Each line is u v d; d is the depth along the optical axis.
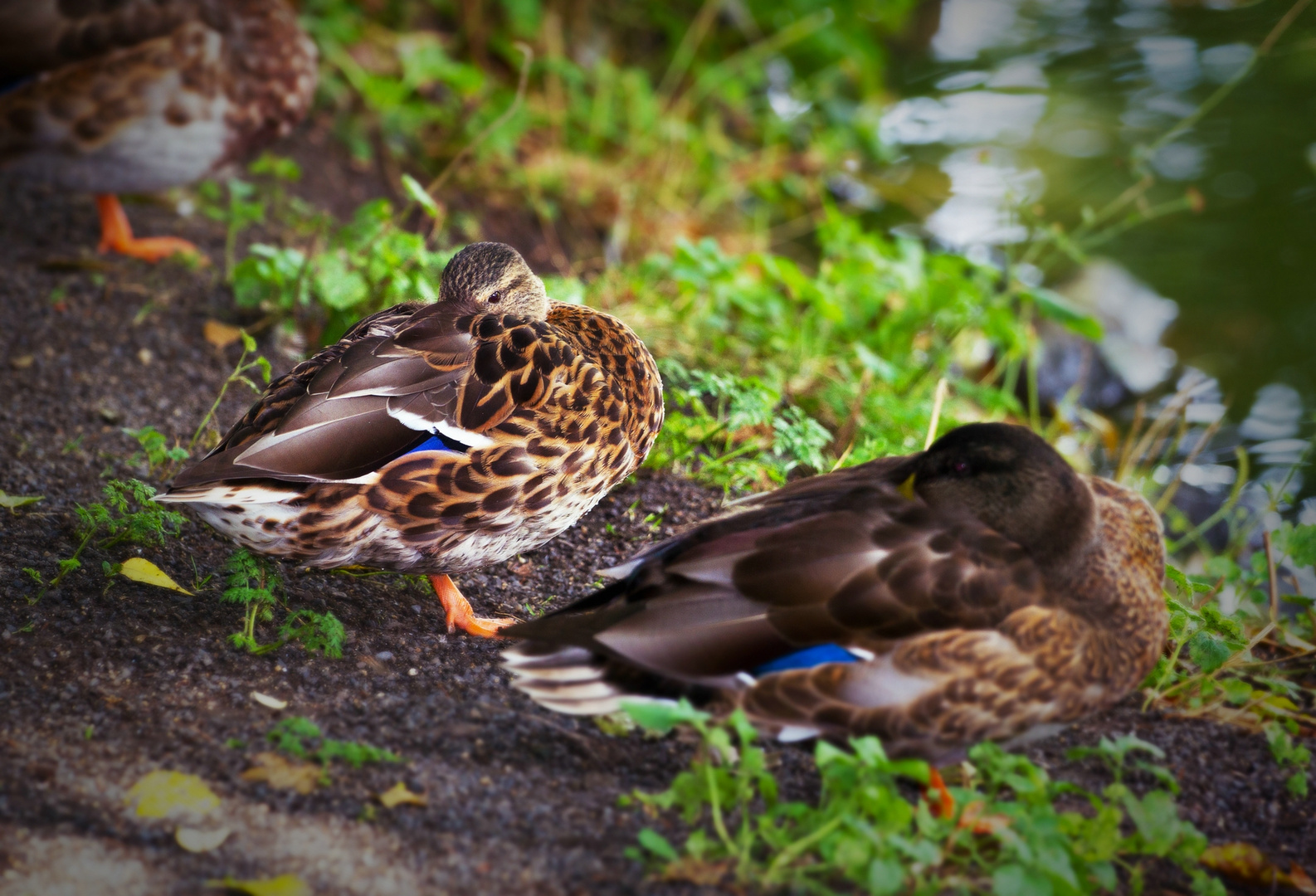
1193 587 5.87
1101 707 4.51
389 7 13.17
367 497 4.89
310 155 10.72
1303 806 4.92
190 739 4.54
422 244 7.76
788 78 14.66
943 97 14.68
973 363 9.88
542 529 5.47
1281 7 15.79
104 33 7.97
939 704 4.19
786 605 4.23
